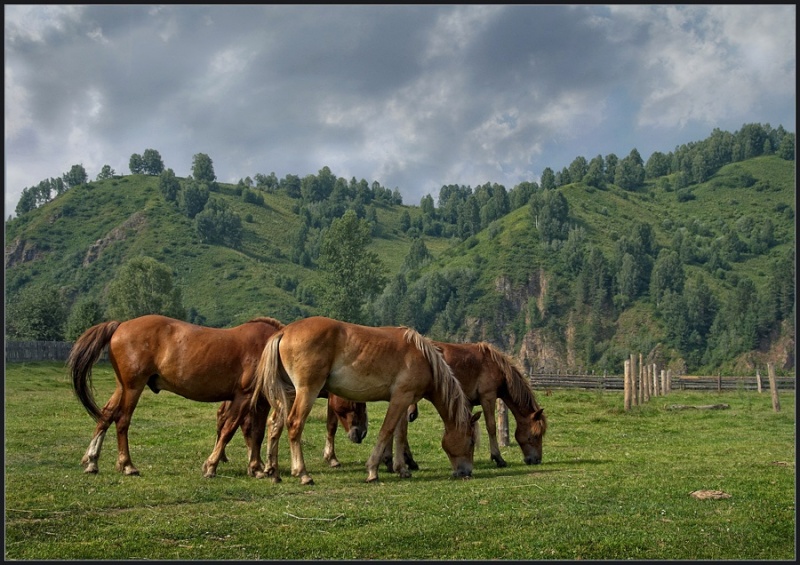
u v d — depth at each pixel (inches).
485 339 6063.0
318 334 440.5
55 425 707.4
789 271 5344.5
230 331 473.7
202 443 621.0
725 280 6515.8
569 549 310.3
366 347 448.1
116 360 461.7
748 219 7755.9
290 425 439.8
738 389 1672.0
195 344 459.5
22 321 2898.6
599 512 363.3
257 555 300.0
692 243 7076.8
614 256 6668.3
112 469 470.6
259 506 370.9
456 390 469.4
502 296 6402.6
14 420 737.0
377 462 451.5
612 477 456.4
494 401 547.2
